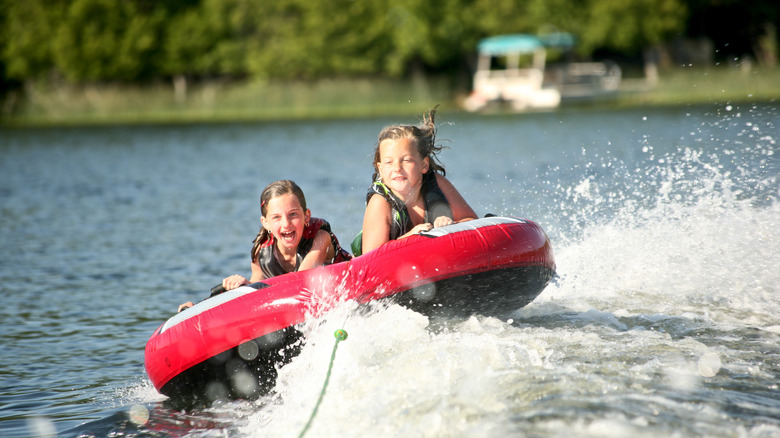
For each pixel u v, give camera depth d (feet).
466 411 41.81
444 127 366.63
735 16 567.59
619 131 282.36
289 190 59.00
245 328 52.54
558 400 41.83
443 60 569.23
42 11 535.19
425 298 55.62
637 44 544.21
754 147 129.49
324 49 549.95
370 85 542.16
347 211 136.67
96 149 314.35
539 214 111.34
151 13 558.97
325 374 51.52
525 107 501.15
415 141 61.11
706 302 65.87
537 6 539.70
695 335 56.24
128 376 59.57
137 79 559.38
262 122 457.27
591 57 609.42
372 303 54.13
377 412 44.04
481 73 520.83
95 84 562.66
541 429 38.65
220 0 551.59
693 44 578.66
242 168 231.09
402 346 53.57
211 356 52.85
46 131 430.61
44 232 130.72
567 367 47.16
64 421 50.78
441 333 56.80
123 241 119.34
